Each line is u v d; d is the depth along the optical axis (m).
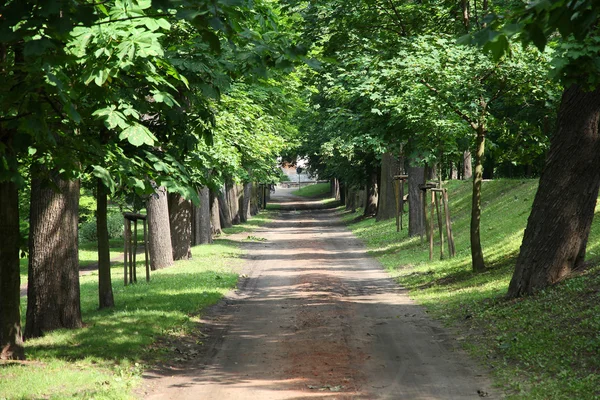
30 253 14.13
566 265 14.58
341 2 20.03
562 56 9.51
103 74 8.09
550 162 14.83
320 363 10.66
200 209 38.47
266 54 6.34
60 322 14.05
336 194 97.56
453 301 16.14
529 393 8.51
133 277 23.84
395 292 19.36
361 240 39.94
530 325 12.12
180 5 5.12
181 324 14.22
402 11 20.14
